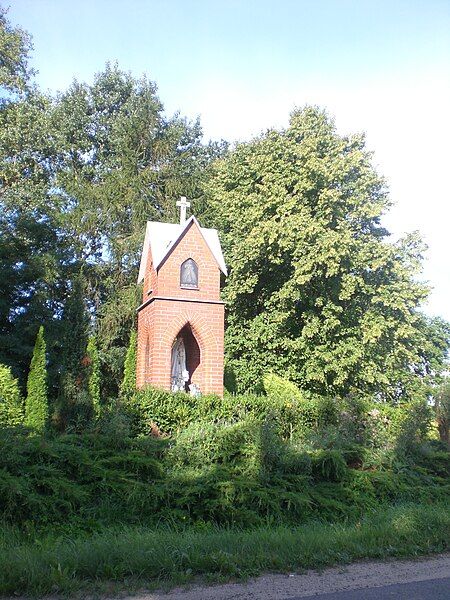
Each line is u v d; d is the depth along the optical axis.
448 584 7.05
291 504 10.54
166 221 33.00
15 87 33.16
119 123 36.44
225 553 7.65
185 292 19.03
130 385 24.08
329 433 14.02
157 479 10.84
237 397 17.67
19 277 29.00
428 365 36.53
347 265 24.64
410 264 26.23
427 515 9.98
